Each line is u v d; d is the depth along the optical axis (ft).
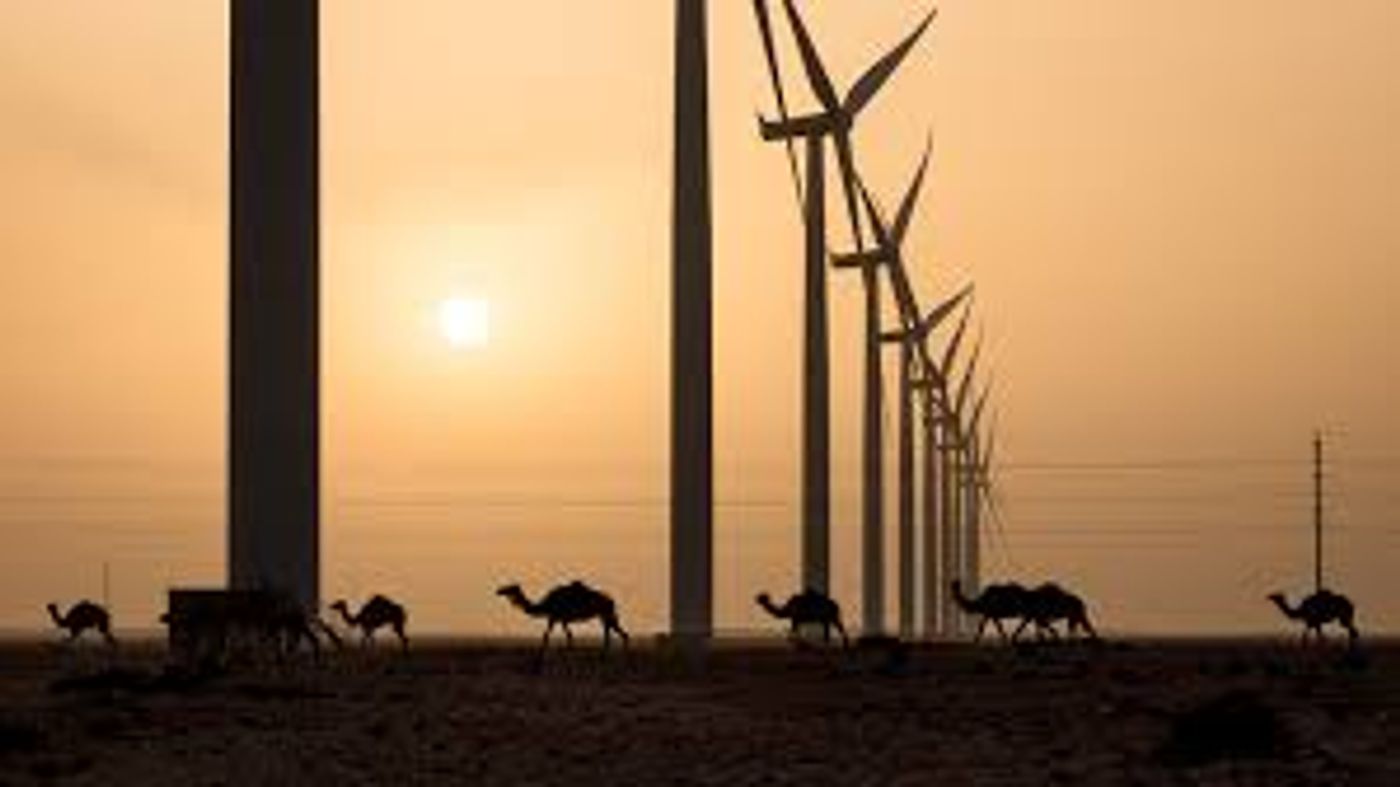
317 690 595.47
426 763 414.82
